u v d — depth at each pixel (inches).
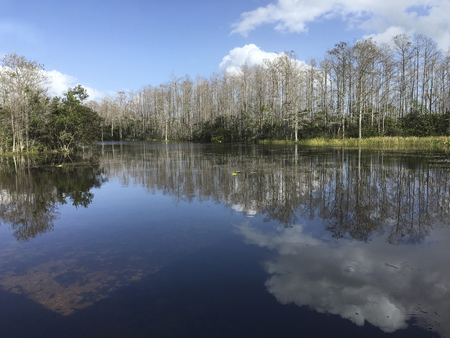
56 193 310.5
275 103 1824.6
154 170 482.3
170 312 98.3
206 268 128.6
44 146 1163.3
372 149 851.4
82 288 115.6
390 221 191.0
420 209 216.5
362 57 1273.4
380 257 137.6
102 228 189.3
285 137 1626.5
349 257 138.0
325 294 107.3
